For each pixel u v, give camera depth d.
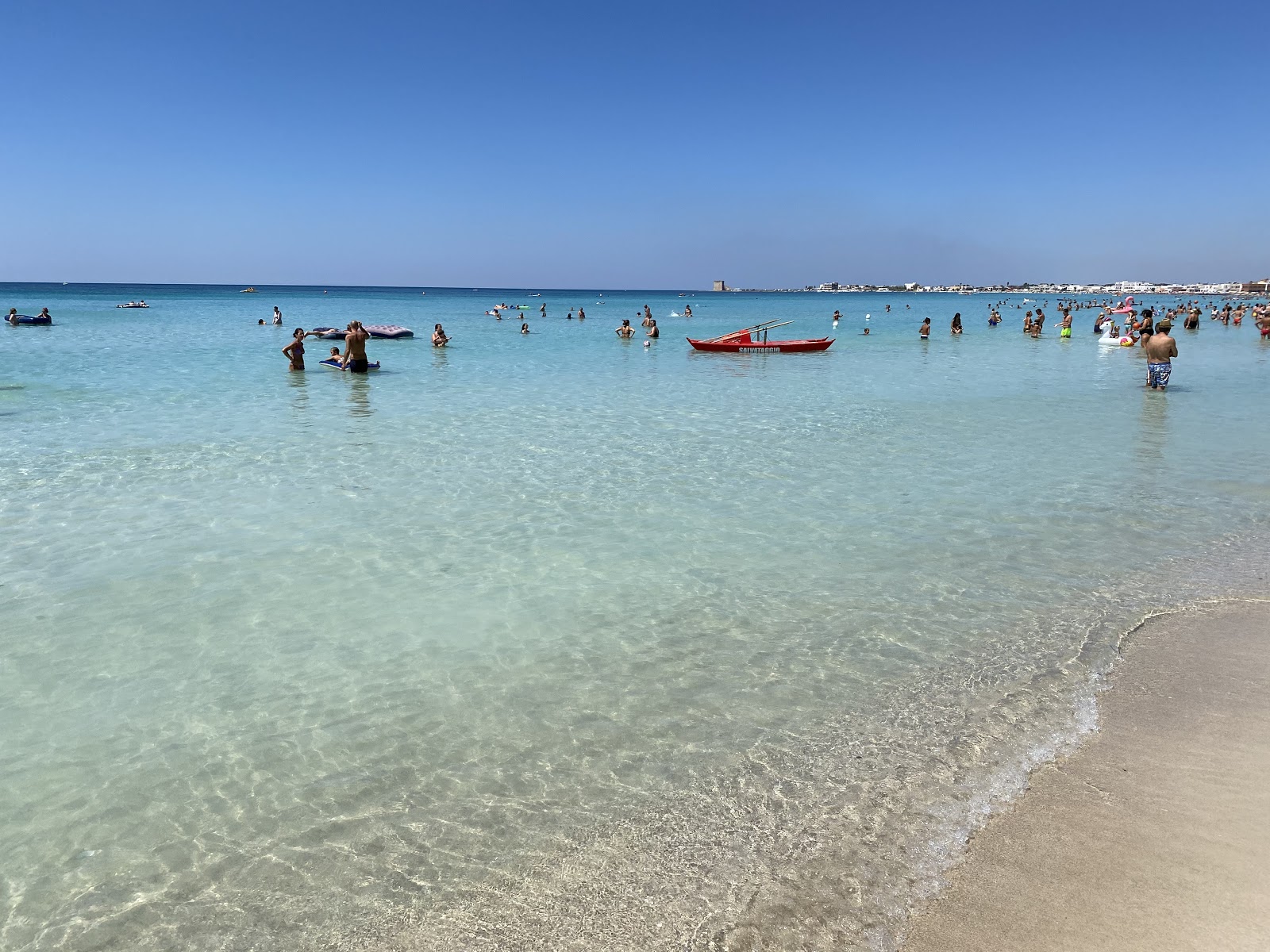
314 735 4.59
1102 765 4.16
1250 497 9.41
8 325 44.56
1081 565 7.19
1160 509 8.92
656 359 28.50
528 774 4.19
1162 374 19.23
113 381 20.30
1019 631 5.84
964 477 10.55
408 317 64.56
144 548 7.71
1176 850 3.48
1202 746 4.31
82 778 4.19
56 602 6.43
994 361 28.31
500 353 30.61
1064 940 2.99
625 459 11.69
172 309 75.12
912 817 3.77
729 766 4.23
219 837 3.74
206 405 16.58
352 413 15.80
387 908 3.27
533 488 10.05
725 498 9.56
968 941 3.01
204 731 4.62
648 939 3.07
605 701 4.95
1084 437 13.30
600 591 6.71
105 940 3.13
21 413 15.29
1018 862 3.44
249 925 3.20
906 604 6.39
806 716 4.72
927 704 4.84
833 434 13.73
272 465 11.18
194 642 5.76
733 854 3.55
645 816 3.83
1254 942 2.94
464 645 5.73
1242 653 5.41
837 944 3.02
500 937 3.10
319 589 6.75
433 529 8.36
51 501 9.26
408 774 4.21
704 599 6.53
